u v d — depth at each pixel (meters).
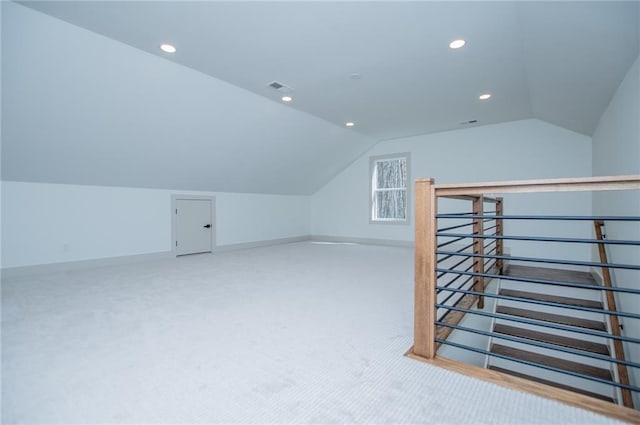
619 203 2.83
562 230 4.75
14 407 1.30
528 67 3.11
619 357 2.42
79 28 2.51
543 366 1.41
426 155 6.19
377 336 2.00
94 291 3.08
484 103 4.27
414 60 3.06
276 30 2.54
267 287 3.25
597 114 3.59
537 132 5.02
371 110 4.61
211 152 4.68
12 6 2.21
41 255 3.89
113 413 1.27
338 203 7.54
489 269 3.47
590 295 3.21
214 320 2.29
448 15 2.34
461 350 2.37
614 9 1.71
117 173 4.27
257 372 1.57
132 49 2.83
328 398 1.35
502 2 2.16
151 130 3.80
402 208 6.66
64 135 3.37
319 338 1.97
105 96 3.15
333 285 3.33
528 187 1.39
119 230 4.55
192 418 1.23
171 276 3.77
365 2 2.19
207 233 5.67
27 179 3.74
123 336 2.01
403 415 1.23
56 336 2.01
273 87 3.74
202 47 2.82
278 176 6.33
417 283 1.71
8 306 2.61
